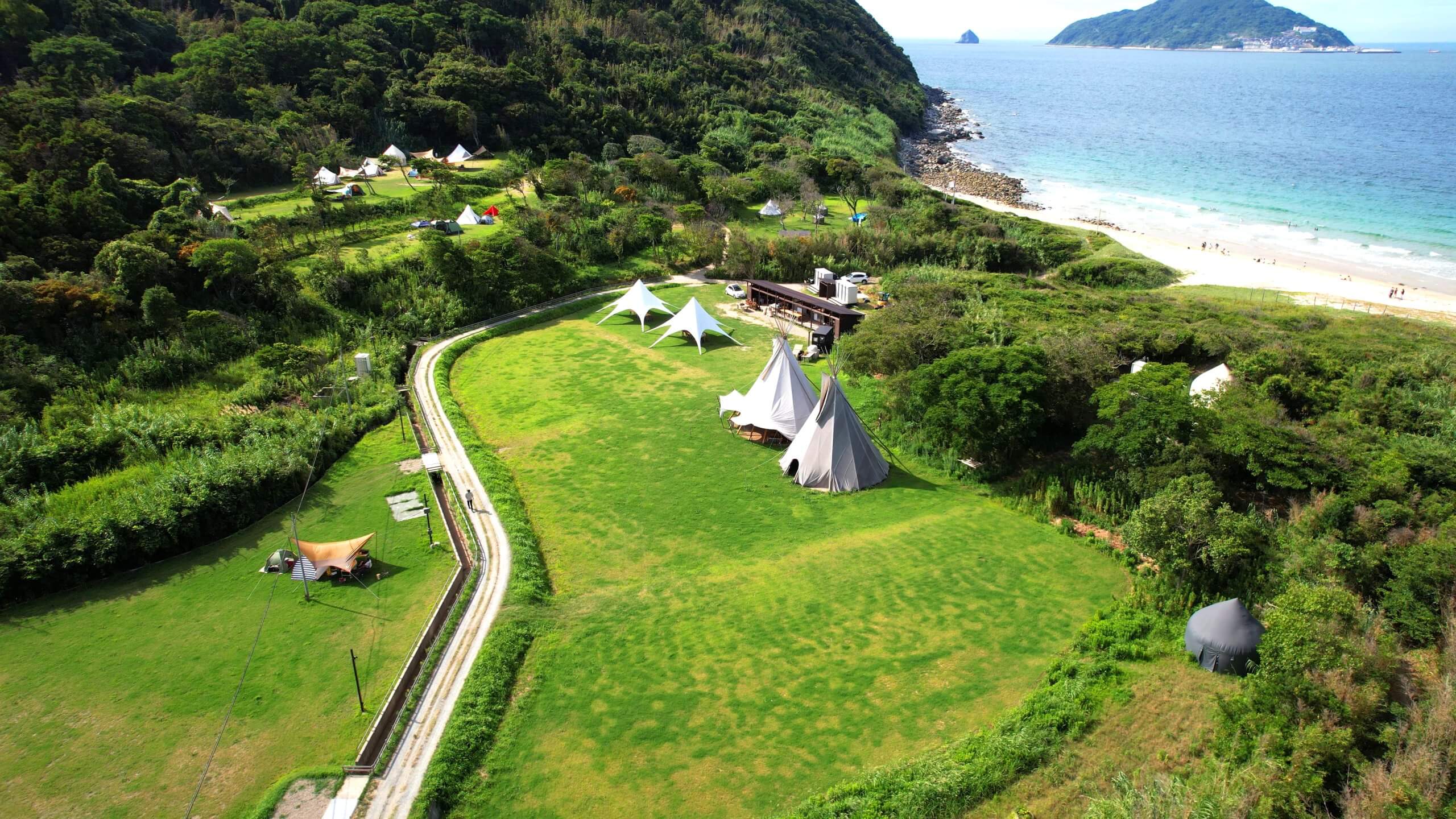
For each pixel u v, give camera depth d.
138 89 101.44
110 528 37.44
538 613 35.19
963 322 62.53
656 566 39.38
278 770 26.70
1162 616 34.59
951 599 36.59
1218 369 55.34
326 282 68.62
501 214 95.19
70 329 55.41
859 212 119.00
